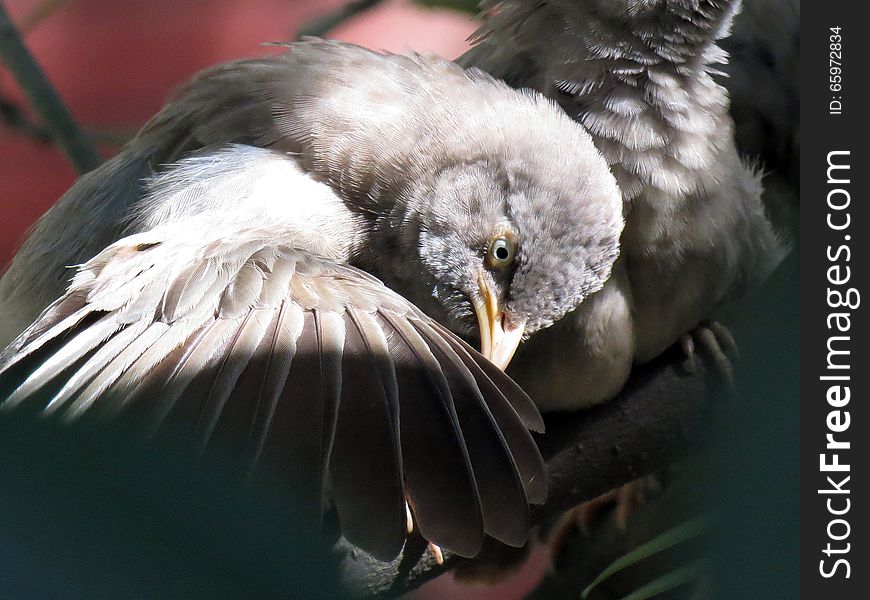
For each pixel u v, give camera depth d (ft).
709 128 7.14
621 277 7.13
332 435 6.84
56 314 6.96
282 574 5.36
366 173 7.11
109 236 7.11
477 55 7.22
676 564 7.07
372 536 6.81
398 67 7.15
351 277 6.97
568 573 7.25
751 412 6.70
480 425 6.89
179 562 5.24
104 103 8.07
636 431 7.09
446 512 6.84
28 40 8.03
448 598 7.53
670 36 7.13
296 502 6.79
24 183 7.96
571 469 7.08
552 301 7.11
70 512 5.20
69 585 5.07
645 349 7.13
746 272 7.17
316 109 7.11
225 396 6.86
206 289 6.93
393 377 6.88
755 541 6.66
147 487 5.34
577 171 7.11
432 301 7.14
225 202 7.07
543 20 7.16
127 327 6.92
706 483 6.95
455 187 7.12
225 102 7.14
